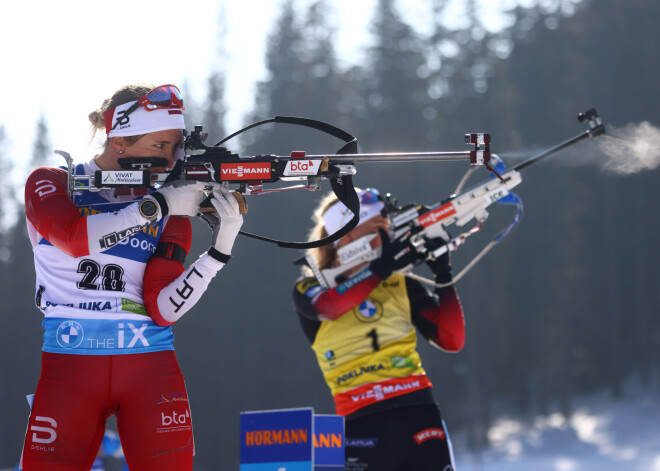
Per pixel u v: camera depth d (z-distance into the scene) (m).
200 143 6.97
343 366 9.73
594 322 137.50
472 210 9.95
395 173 143.88
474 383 126.88
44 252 6.76
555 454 112.69
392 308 9.89
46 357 6.61
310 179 6.91
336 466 8.47
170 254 6.92
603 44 154.88
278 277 131.75
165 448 6.57
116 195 6.88
